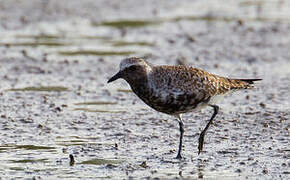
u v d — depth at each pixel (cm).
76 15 2772
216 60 2156
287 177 1142
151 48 2308
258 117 1552
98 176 1152
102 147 1327
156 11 2894
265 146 1331
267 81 1905
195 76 1267
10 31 2514
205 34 2512
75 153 1288
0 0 2925
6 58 2133
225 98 1738
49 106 1639
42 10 2819
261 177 1143
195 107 1291
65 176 1151
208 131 1447
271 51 2267
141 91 1266
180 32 2542
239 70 2031
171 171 1182
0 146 1327
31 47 2295
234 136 1405
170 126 1488
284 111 1603
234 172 1173
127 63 1255
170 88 1248
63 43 2370
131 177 1145
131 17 2770
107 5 2966
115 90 1819
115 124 1498
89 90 1809
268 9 2986
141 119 1541
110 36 2486
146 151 1306
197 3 3109
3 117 1530
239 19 2766
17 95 1736
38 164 1219
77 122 1510
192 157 1268
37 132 1430
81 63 2100
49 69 2019
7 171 1177
